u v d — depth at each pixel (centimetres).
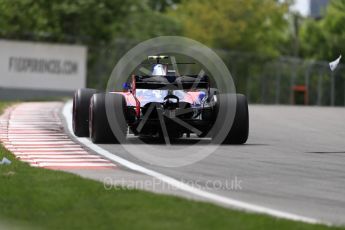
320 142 5603
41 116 7106
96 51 14800
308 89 17000
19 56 13125
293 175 3744
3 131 5709
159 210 2628
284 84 16838
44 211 2708
